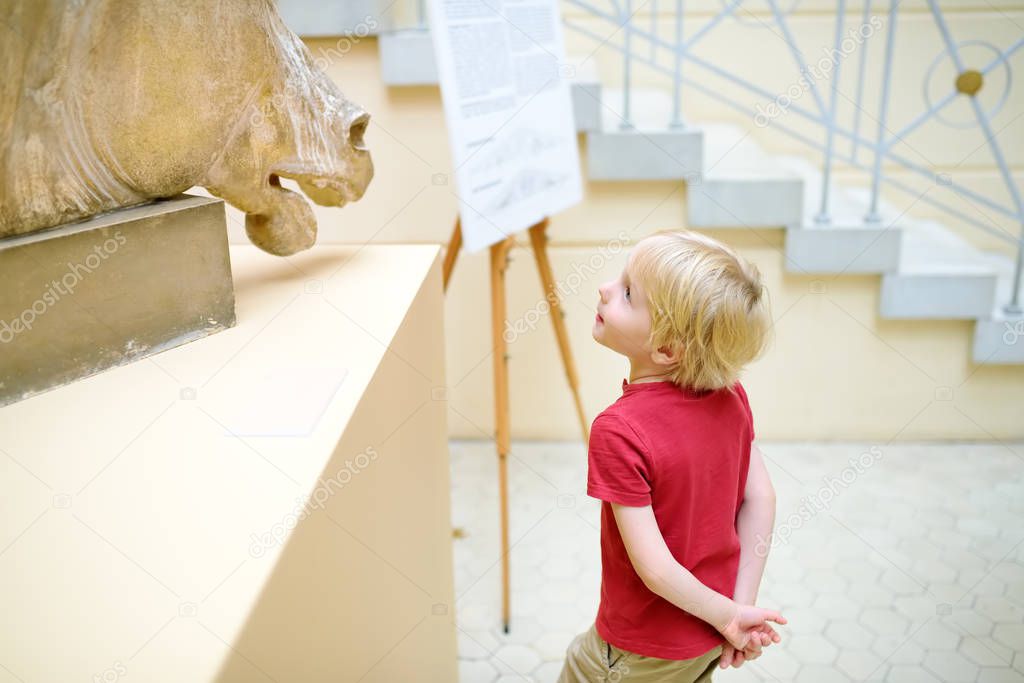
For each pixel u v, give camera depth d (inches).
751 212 96.2
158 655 23.1
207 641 23.7
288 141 49.5
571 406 108.5
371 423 39.9
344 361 42.1
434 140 96.7
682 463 36.6
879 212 104.8
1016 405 105.0
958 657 71.0
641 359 38.7
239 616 24.6
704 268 35.9
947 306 98.7
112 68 39.9
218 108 45.0
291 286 54.6
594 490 36.6
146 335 43.1
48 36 37.2
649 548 35.9
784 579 81.4
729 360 36.6
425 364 56.5
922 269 99.6
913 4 114.0
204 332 45.9
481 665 71.1
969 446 106.3
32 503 30.0
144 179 43.4
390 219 100.0
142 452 33.6
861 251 97.0
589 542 88.0
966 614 76.2
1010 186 97.3
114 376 41.1
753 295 37.0
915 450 105.7
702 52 119.0
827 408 107.0
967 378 104.3
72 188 40.2
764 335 38.0
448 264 74.4
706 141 110.4
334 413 36.4
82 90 39.3
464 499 96.2
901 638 73.4
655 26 113.0
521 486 98.9
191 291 44.8
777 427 108.3
